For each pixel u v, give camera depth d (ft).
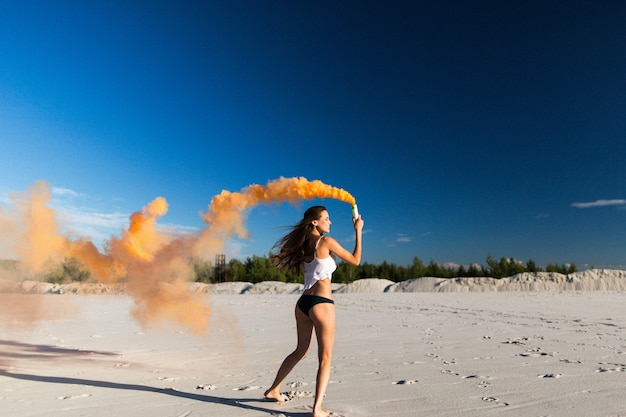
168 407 12.19
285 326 34.14
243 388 14.51
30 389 14.44
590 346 22.98
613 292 91.56
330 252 12.69
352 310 50.42
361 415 11.30
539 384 14.57
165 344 24.95
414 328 32.24
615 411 11.48
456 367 17.66
